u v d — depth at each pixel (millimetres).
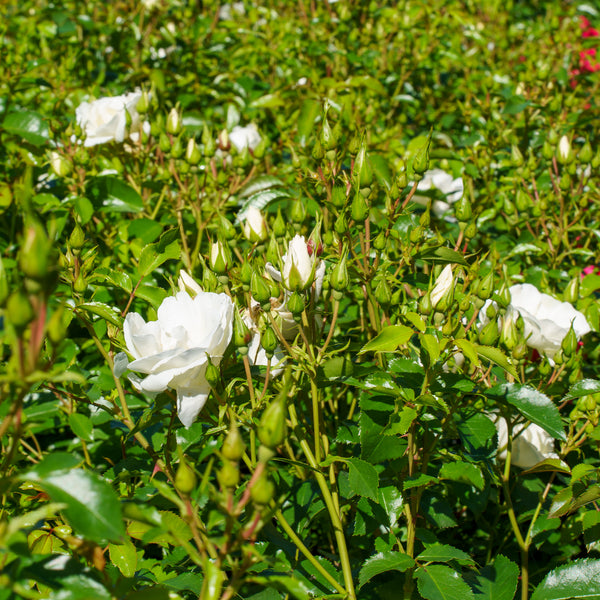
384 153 1074
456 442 935
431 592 684
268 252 716
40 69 1288
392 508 713
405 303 763
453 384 712
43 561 603
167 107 1270
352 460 697
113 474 757
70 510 566
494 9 1837
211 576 580
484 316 772
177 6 1544
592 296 915
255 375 711
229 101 1217
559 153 965
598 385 729
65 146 970
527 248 912
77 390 785
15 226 1043
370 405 708
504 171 1132
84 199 889
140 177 1001
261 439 566
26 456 759
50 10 1390
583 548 824
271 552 738
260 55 1421
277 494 762
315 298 709
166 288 894
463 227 779
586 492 702
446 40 1526
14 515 725
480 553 854
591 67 1481
